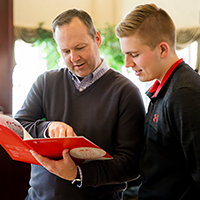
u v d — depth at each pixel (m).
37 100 1.66
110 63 7.51
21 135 1.20
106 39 7.56
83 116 1.51
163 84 1.18
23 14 7.35
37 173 1.50
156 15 1.17
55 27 1.47
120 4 8.28
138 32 1.15
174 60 1.21
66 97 1.57
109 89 1.51
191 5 7.26
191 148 1.04
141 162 1.26
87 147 1.10
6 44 3.75
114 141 1.49
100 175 1.29
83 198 1.39
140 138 1.42
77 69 1.50
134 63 1.22
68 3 8.05
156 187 1.19
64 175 1.24
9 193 2.24
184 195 1.12
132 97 1.45
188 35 7.32
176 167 1.15
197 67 7.20
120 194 1.55
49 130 1.38
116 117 1.46
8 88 3.86
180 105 1.06
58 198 1.39
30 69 7.43
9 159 2.24
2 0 3.66
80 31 1.42
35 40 7.46
